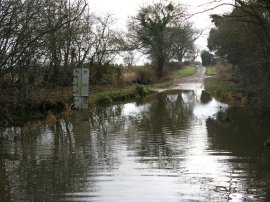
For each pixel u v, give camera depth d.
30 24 17.41
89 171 10.24
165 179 9.45
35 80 21.69
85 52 30.84
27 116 19.55
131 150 12.66
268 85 18.19
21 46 17.03
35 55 19.86
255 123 17.67
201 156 11.70
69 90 26.94
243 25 19.81
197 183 9.12
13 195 8.53
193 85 50.19
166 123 18.62
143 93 36.94
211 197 8.20
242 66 25.25
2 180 9.62
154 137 14.89
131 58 48.72
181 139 14.38
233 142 13.66
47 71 23.19
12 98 18.52
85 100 24.53
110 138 14.86
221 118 19.80
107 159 11.51
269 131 15.57
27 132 16.42
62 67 26.48
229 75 47.03
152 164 10.84
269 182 9.12
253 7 14.09
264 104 19.11
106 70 36.38
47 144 13.86
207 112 22.67
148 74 53.47
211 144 13.40
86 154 12.21
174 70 70.12
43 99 21.80
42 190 8.81
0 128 17.28
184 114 22.11
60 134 15.91
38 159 11.66
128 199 8.16
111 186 8.98
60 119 20.30
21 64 18.34
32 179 9.66
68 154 12.24
